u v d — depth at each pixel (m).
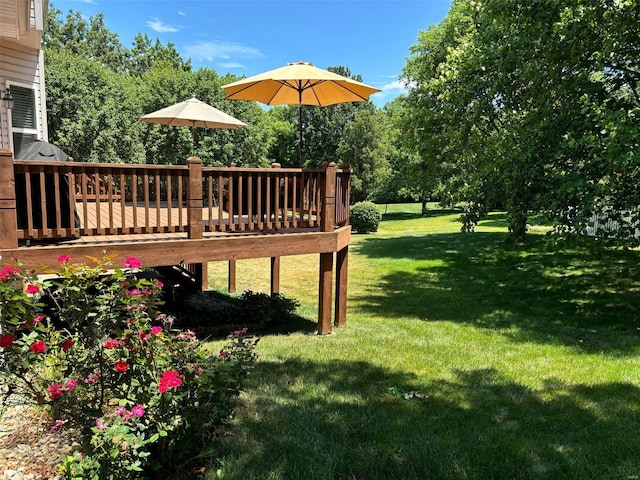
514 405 3.81
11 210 4.05
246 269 12.22
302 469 2.80
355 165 31.12
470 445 3.12
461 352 5.35
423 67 15.91
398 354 5.27
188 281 8.77
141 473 2.55
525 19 7.02
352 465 2.87
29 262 4.14
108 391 2.69
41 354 2.64
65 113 19.84
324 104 8.15
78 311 2.72
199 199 5.00
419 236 18.28
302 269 12.30
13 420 3.25
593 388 4.14
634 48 6.59
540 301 8.02
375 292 9.41
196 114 8.92
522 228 7.27
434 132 14.04
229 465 2.83
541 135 7.09
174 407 2.58
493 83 8.47
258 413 3.61
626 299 7.70
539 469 2.84
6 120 7.43
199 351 2.85
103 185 9.59
